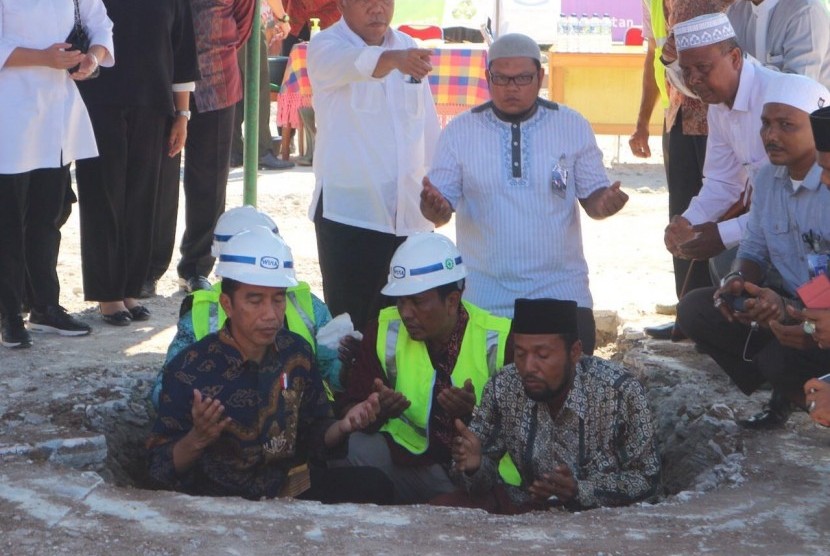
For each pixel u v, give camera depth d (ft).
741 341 27.37
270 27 70.69
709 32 28.32
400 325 26.16
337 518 21.75
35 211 34.04
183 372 22.93
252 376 23.13
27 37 32.04
